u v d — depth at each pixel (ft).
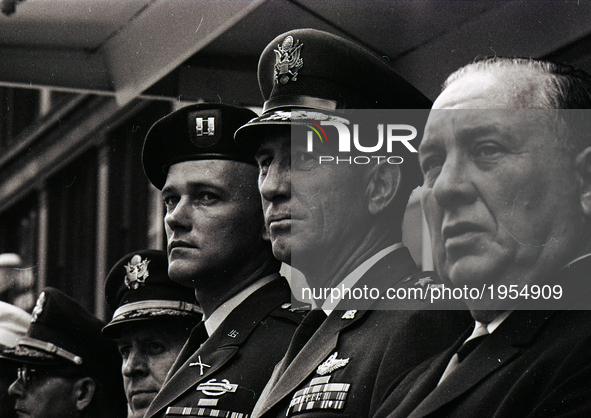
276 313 8.29
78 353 11.09
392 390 5.74
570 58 9.13
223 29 11.02
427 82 10.02
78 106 16.03
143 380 9.53
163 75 11.82
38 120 17.19
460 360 5.08
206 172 8.48
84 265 16.25
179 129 8.63
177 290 9.78
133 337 9.65
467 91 5.11
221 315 8.59
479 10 9.51
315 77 7.32
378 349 6.14
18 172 17.65
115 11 11.89
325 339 6.64
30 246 17.42
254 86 11.68
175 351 9.55
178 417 7.89
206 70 11.71
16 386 11.09
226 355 8.13
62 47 12.21
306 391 6.30
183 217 8.50
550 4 9.10
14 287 17.44
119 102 12.57
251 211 8.54
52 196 16.97
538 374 4.52
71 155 16.57
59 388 11.01
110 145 15.51
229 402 7.81
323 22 10.62
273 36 11.32
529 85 5.01
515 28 9.30
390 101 7.38
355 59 7.33
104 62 12.39
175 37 11.51
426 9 9.81
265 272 8.63
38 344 11.03
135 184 15.17
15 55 12.36
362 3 10.07
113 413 11.27
